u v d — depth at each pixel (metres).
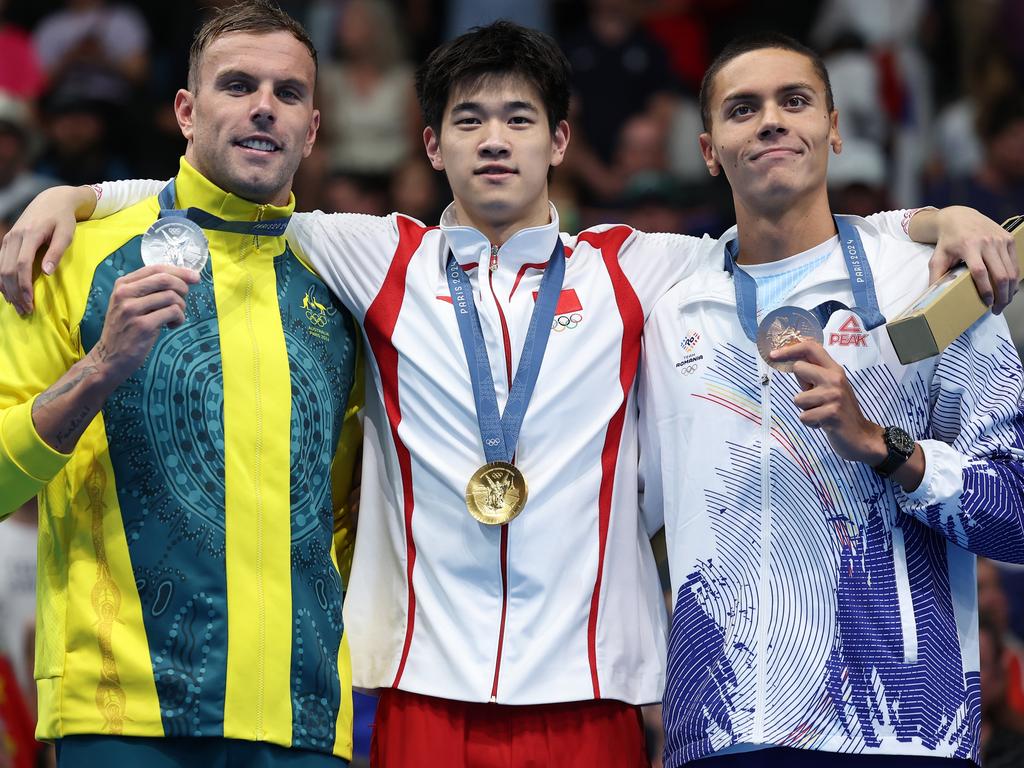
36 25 18.78
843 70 17.50
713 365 7.84
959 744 7.35
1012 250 7.55
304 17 18.84
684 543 7.77
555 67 8.33
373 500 8.21
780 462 7.62
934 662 7.42
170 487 7.38
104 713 7.20
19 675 11.74
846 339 7.67
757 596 7.55
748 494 7.65
